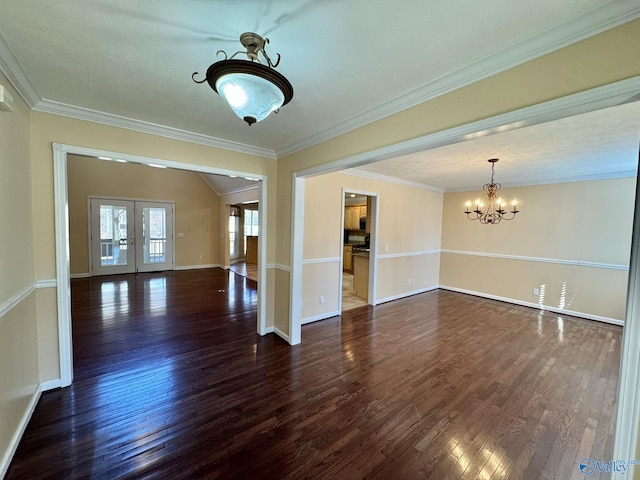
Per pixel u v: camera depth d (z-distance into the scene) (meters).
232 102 1.30
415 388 2.52
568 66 1.35
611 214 4.40
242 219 10.71
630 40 1.19
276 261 3.75
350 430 1.99
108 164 7.04
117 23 1.35
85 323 3.95
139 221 7.55
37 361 2.25
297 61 1.65
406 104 2.07
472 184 5.75
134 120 2.59
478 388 2.54
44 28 1.39
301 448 1.82
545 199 5.06
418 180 5.40
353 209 8.86
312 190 4.19
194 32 1.42
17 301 1.85
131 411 2.13
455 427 2.04
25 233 2.05
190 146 3.00
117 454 1.73
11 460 1.66
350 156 2.58
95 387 2.43
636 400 1.15
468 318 4.50
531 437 1.96
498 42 1.46
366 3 1.21
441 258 6.66
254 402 2.28
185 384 2.52
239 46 1.53
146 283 6.44
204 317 4.31
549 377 2.74
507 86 1.55
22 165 2.01
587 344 3.52
